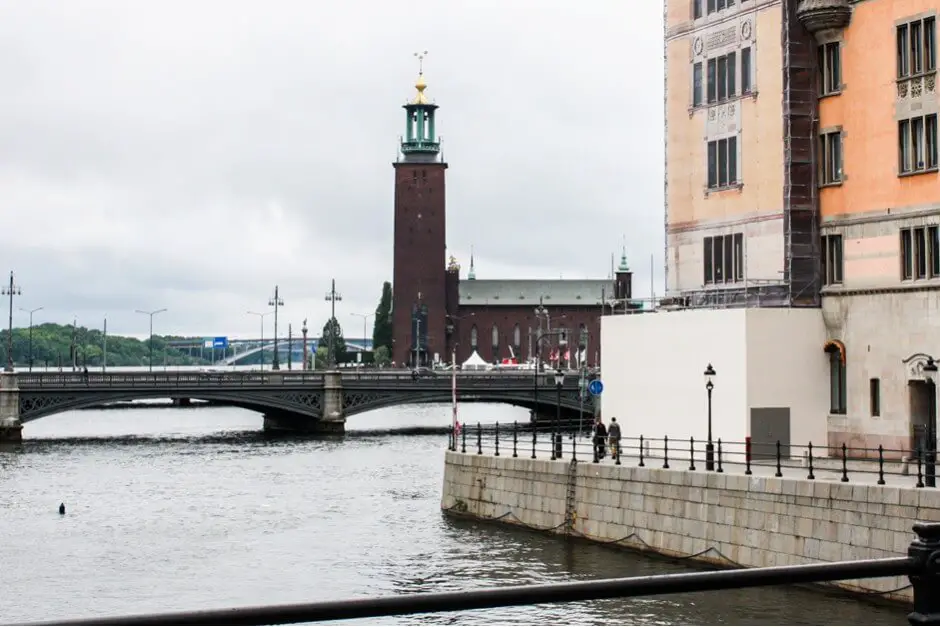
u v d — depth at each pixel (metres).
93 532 61.72
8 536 60.59
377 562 51.22
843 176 55.81
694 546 45.94
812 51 57.22
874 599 39.78
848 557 39.62
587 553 49.44
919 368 51.53
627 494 49.59
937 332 50.94
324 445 119.38
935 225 51.47
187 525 63.91
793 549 41.72
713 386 55.81
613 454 54.25
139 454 107.38
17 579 49.47
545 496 54.78
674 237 64.38
